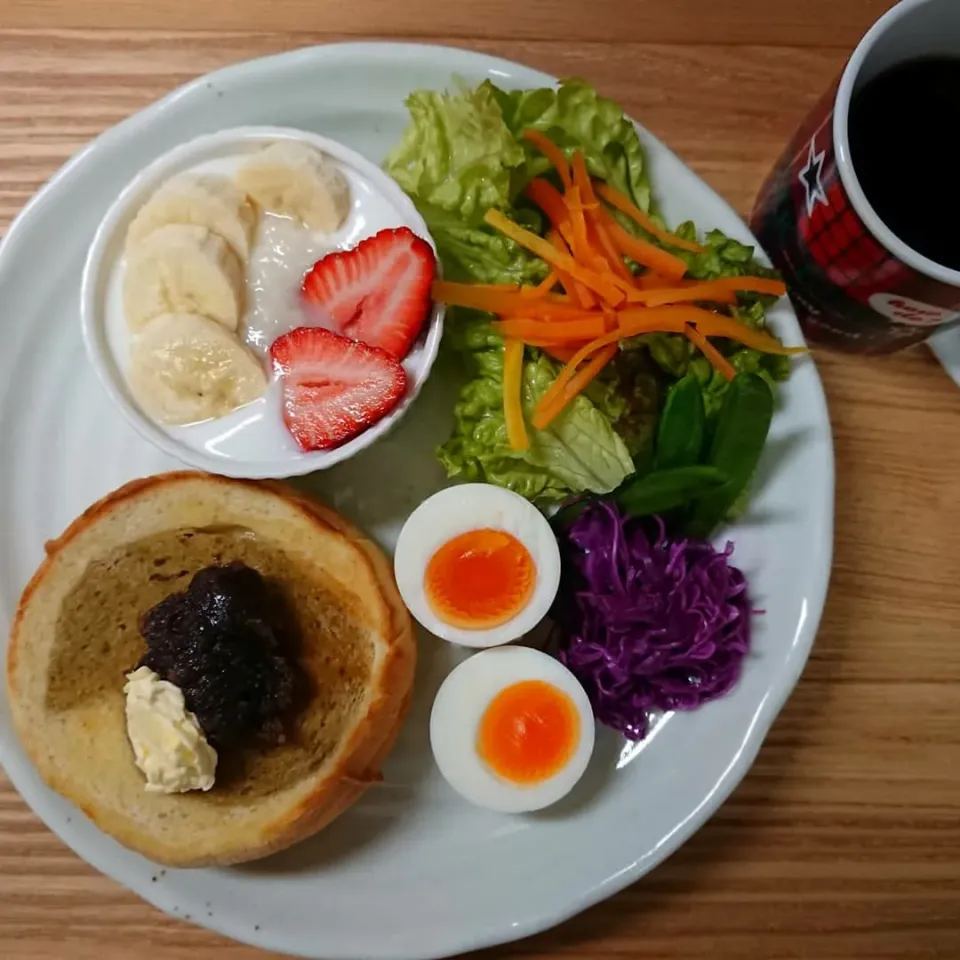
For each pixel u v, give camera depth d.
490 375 0.31
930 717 0.33
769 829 0.32
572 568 0.31
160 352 0.28
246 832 0.28
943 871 0.33
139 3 0.34
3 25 0.33
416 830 0.31
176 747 0.27
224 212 0.29
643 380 0.32
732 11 0.34
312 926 0.29
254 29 0.34
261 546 0.30
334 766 0.28
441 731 0.30
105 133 0.31
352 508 0.32
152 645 0.28
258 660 0.28
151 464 0.32
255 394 0.29
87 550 0.30
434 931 0.29
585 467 0.31
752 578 0.31
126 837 0.28
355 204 0.30
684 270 0.30
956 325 0.29
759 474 0.32
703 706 0.31
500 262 0.31
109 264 0.29
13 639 0.29
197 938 0.31
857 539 0.33
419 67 0.32
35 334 0.32
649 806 0.31
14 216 0.33
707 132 0.34
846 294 0.30
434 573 0.30
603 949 0.32
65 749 0.29
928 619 0.33
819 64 0.34
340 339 0.29
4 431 0.31
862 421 0.33
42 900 0.31
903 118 0.28
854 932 0.32
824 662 0.33
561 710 0.30
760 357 0.31
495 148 0.30
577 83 0.31
